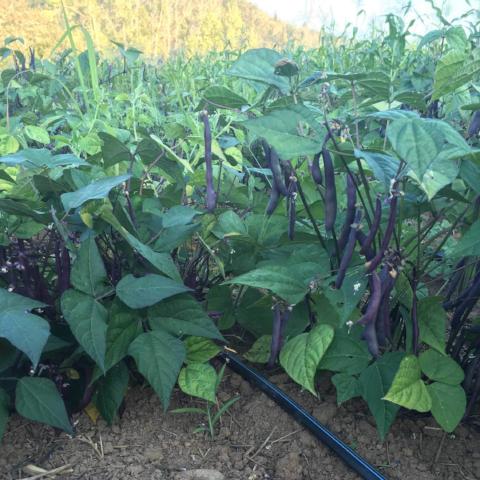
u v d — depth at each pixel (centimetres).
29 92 491
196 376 238
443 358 226
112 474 219
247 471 225
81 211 218
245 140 312
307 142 171
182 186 275
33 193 238
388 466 225
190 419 248
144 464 224
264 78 210
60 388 238
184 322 231
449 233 241
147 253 214
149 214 256
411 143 136
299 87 213
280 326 242
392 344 251
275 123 170
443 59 160
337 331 241
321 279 227
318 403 257
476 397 247
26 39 1238
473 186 198
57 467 221
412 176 165
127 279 218
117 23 975
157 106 512
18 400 206
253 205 302
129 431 240
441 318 231
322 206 267
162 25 1121
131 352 219
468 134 226
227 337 306
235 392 265
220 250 291
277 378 272
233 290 330
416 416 249
